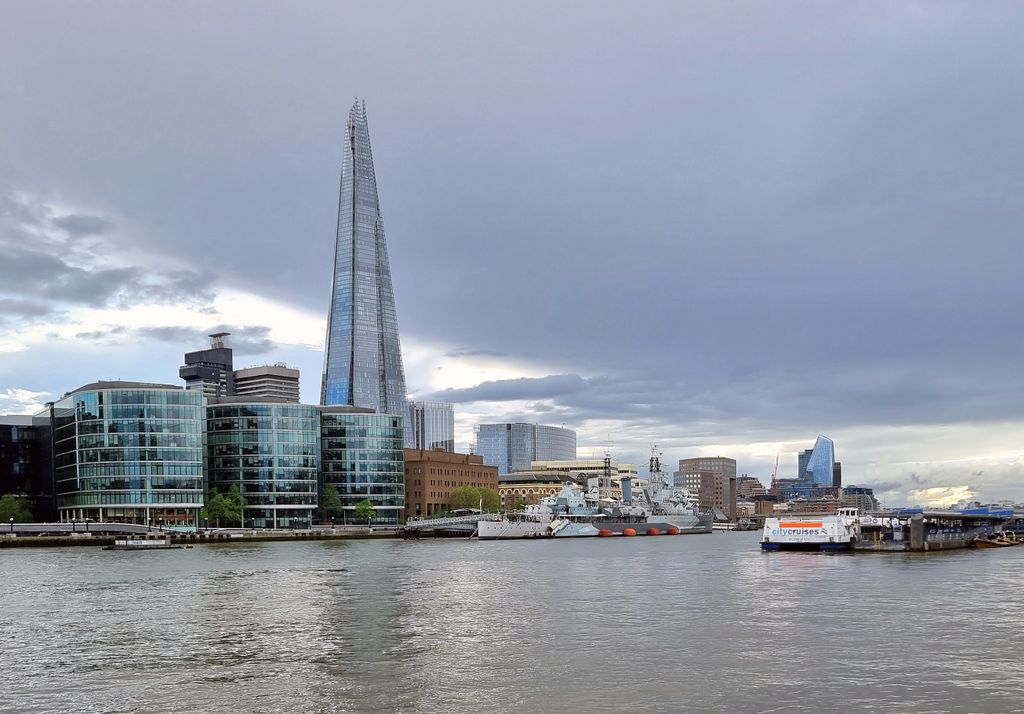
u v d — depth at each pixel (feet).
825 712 165.78
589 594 347.36
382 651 224.53
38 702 177.58
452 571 464.24
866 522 647.56
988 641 233.35
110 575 448.65
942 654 216.33
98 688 187.73
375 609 302.86
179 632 255.29
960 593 339.16
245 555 628.69
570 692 181.68
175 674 199.72
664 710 168.04
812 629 254.47
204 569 484.33
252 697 179.22
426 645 232.73
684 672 198.70
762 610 295.07
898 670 199.00
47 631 259.80
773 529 652.89
